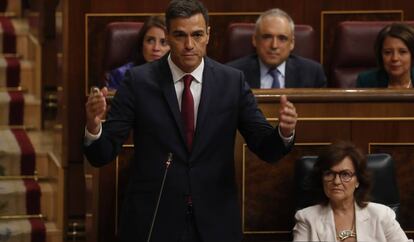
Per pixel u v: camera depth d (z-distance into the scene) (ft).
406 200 31.53
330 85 40.01
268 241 31.30
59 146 39.65
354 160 28.12
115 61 38.42
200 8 26.37
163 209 26.73
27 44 47.39
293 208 31.04
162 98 26.81
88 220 30.66
